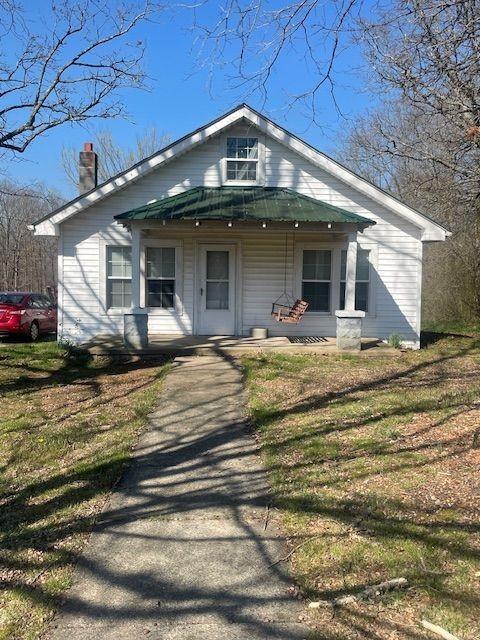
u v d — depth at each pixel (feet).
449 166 32.78
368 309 42.55
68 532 12.65
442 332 59.88
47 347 39.47
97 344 38.22
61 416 22.67
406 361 34.86
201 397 24.89
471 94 21.74
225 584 10.44
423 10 19.06
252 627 9.13
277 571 10.84
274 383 27.45
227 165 41.11
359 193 41.65
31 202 126.93
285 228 36.09
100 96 46.57
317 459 16.76
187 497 14.51
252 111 39.68
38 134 29.94
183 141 39.75
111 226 41.04
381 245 42.22
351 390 25.85
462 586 9.92
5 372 32.63
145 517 13.37
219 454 17.75
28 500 14.51
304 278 42.63
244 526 12.77
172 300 42.29
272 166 41.24
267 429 19.98
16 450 18.44
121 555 11.59
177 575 10.78
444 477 14.99
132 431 20.27
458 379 28.66
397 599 9.62
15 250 127.13
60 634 9.07
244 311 42.63
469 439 18.15
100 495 14.73
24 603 9.93
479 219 53.72
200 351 36.01
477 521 12.35
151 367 33.27
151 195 40.86
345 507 13.35
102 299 41.37
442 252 69.92
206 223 35.22
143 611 9.65
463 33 19.12
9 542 12.19
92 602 9.95
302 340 40.91
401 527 12.17
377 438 18.54
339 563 10.89
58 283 41.09
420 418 20.86
